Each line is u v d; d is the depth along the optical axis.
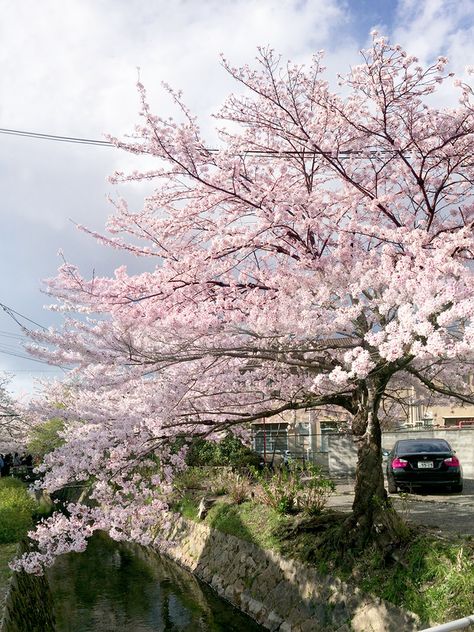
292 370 9.66
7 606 7.70
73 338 7.15
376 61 7.71
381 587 7.41
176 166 8.27
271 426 19.31
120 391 8.66
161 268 8.39
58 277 7.98
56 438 26.02
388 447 19.75
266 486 11.80
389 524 8.06
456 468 13.36
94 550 16.25
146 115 7.70
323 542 8.98
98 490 8.70
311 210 7.89
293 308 7.53
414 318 5.75
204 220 8.94
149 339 7.96
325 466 19.88
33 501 18.20
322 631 7.84
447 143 7.91
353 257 7.63
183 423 8.72
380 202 7.84
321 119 8.48
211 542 12.80
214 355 7.97
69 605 11.27
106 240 8.96
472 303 5.34
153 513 8.93
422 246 7.43
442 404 10.99
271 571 9.85
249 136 9.09
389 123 8.26
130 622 10.16
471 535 8.14
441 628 3.54
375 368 7.84
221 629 9.45
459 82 7.52
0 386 29.67
